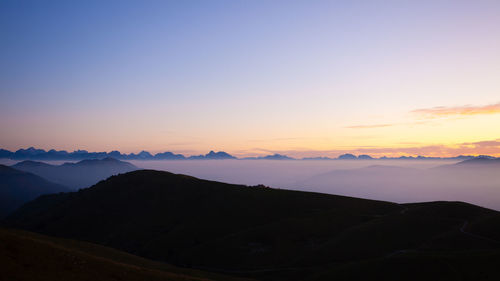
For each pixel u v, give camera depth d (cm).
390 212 10062
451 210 8869
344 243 7806
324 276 6153
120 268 3712
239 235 9500
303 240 8681
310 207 11169
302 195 12412
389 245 7319
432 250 6719
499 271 5016
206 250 8956
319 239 8619
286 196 12350
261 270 7494
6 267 2767
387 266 5872
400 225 8206
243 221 10781
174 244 9975
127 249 10519
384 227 8231
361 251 7288
